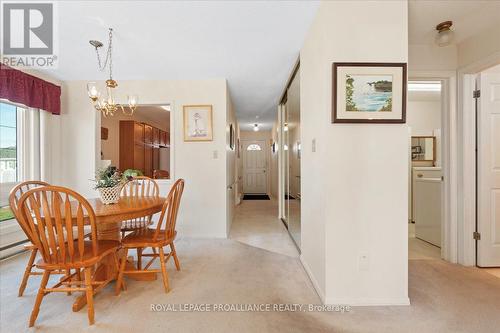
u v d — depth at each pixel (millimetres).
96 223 1752
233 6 1914
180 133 3557
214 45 2541
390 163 1780
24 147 3084
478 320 1603
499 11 1977
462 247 2529
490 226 2469
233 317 1643
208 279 2193
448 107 2617
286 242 3320
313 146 2113
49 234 1564
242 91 4129
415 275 2271
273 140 7941
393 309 1727
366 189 1776
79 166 3520
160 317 1645
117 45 2527
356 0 1761
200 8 1933
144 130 5801
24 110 3082
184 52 2697
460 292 1959
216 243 3266
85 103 3518
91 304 1585
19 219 1552
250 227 4195
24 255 2775
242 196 7953
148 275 2172
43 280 1597
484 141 2484
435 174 4500
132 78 3494
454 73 2580
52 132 3369
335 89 1743
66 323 1585
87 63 2947
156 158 6645
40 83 3102
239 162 7121
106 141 5246
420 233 3480
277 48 2605
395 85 1757
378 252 1783
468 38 2430
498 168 2494
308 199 2299
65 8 1924
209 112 3533
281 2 1866
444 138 2670
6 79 2680
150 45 2533
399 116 1758
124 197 2627
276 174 7688
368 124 1772
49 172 3320
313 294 1935
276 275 2281
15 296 1904
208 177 3562
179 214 3555
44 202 1540
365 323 1574
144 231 2281
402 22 1770
